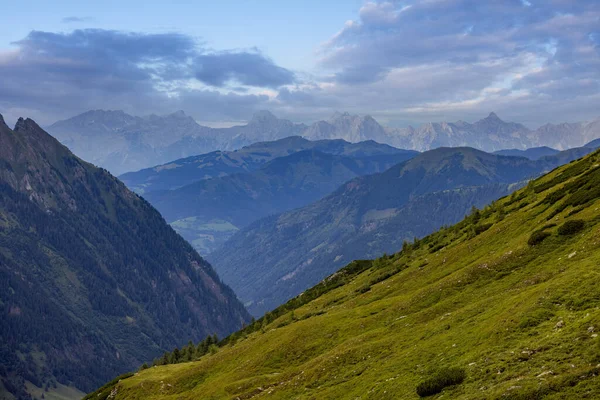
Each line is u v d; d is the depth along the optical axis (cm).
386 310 8881
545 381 3769
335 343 8588
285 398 6869
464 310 6675
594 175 9944
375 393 5431
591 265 5669
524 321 5056
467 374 4631
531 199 12019
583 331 4291
